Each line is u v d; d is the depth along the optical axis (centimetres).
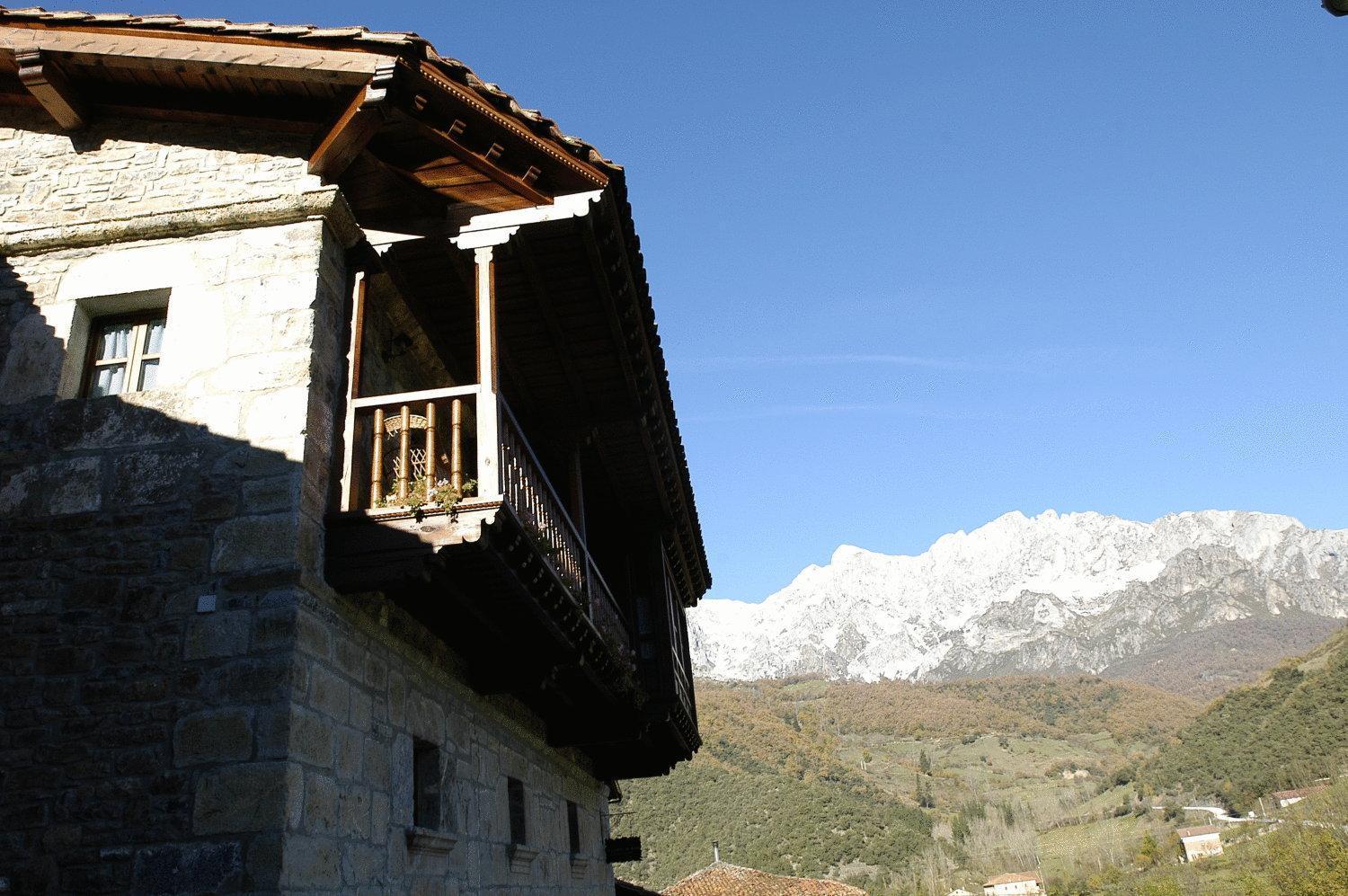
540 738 1080
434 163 743
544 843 1057
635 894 1811
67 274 701
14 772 559
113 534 615
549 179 737
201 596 588
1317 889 6372
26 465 641
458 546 616
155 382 684
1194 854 9288
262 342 658
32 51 718
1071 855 10969
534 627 763
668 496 1234
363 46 693
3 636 593
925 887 8938
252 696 559
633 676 1022
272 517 602
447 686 808
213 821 533
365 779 634
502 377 977
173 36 715
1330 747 10869
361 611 653
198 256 695
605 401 1029
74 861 536
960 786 16575
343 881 584
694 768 10875
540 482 775
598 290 851
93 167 749
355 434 668
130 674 575
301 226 695
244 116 748
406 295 837
